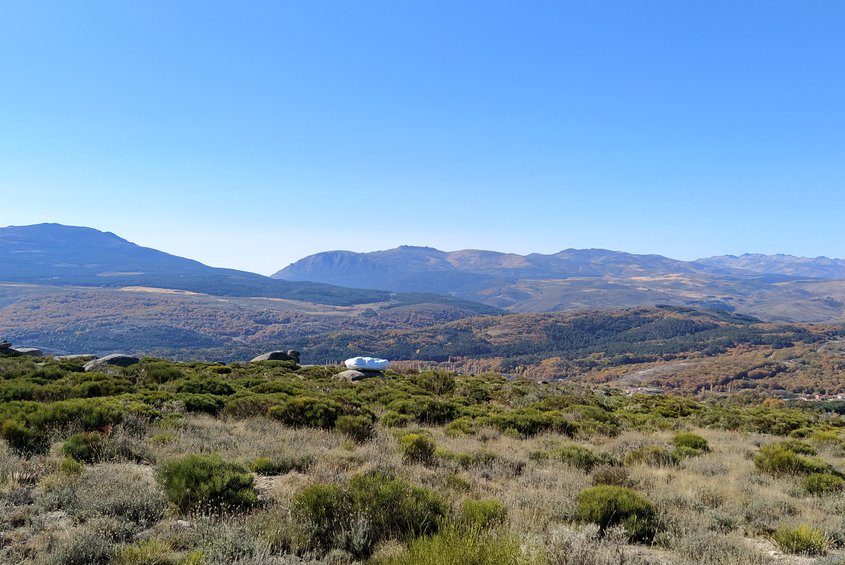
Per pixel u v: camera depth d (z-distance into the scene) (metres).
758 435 20.66
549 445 15.03
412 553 5.30
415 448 11.27
